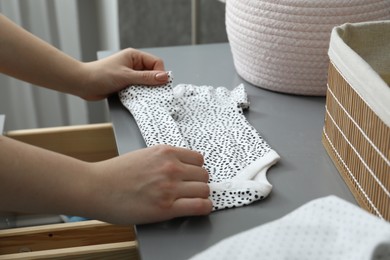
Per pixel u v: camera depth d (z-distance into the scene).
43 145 0.98
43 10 1.59
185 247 0.57
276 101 0.90
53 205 0.60
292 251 0.45
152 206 0.60
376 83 0.55
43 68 0.87
